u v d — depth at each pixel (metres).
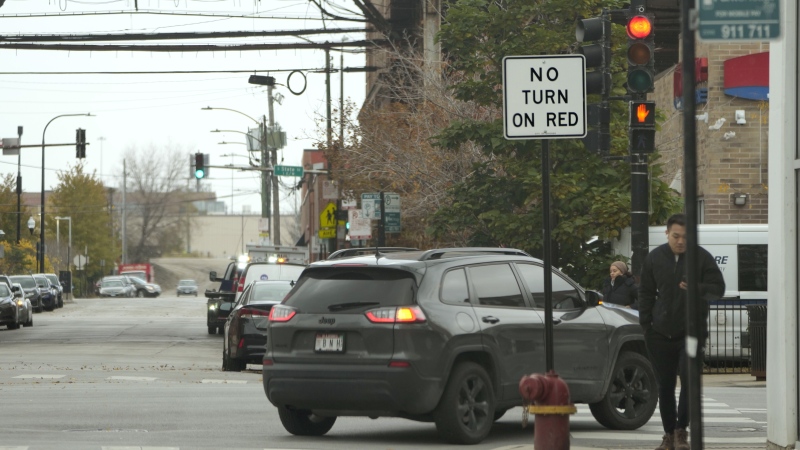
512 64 22.16
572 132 22.09
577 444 26.66
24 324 94.75
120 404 34.81
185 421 30.69
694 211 14.95
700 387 15.20
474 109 69.94
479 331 26.91
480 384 26.86
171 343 72.38
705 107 58.38
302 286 27.48
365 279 26.81
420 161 71.94
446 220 53.69
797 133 22.20
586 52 36.75
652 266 23.22
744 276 50.00
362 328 26.14
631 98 37.75
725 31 14.75
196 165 116.25
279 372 26.91
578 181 50.84
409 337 25.84
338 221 91.50
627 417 30.19
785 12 22.30
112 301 177.88
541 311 28.69
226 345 51.66
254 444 26.25
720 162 57.91
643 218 38.41
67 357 60.28
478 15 52.03
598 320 29.62
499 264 28.45
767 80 57.56
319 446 26.03
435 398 25.97
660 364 23.39
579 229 49.47
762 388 42.47
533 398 18.52
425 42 75.44
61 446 25.47
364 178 79.94
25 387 41.69
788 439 22.27
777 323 22.58
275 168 98.25
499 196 52.81
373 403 25.97
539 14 53.16
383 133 78.81
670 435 23.55
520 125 22.11
